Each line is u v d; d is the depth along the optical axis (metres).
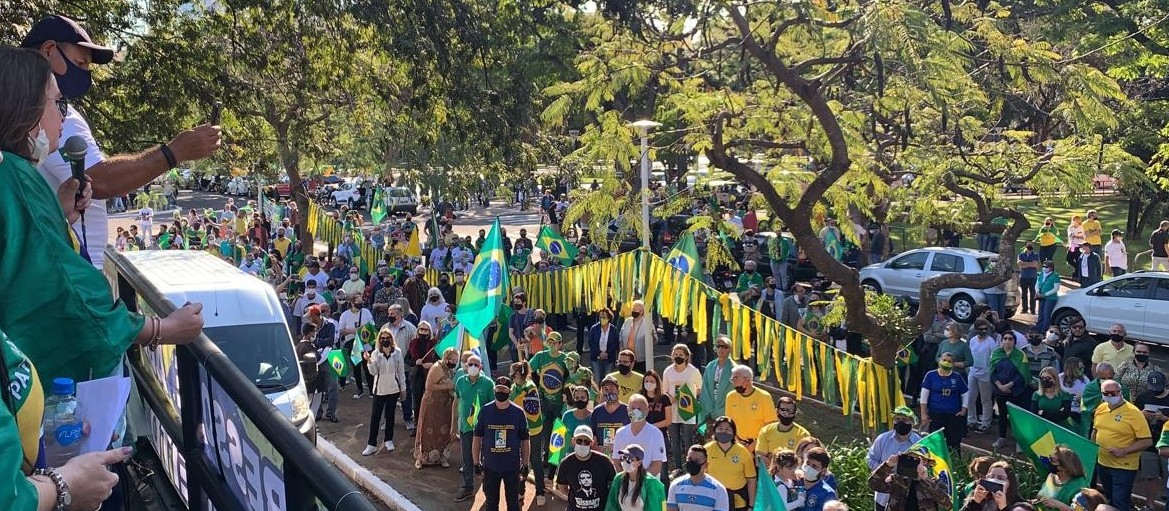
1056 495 9.56
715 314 12.82
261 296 12.55
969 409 14.78
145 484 3.79
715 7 13.36
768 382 17.25
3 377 1.67
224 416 2.42
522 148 20.11
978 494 8.69
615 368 15.30
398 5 17.44
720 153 13.47
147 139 15.81
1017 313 23.23
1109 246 23.92
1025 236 32.06
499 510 11.98
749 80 15.30
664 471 11.88
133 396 4.34
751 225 26.30
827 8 13.23
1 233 2.03
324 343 15.66
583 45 23.38
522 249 26.20
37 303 2.06
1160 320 18.73
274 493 2.07
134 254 14.64
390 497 12.38
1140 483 12.84
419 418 13.48
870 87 14.44
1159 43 22.75
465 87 18.56
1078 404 12.73
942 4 13.26
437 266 26.61
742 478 9.79
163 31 15.90
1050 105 16.36
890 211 16.55
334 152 27.86
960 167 14.48
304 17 17.42
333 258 25.36
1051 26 26.58
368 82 19.81
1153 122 23.80
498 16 19.97
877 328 13.36
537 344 13.95
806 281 24.28
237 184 57.12
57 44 2.96
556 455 11.62
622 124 14.10
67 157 2.54
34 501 1.42
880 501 9.86
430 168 27.48
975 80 15.61
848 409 12.44
